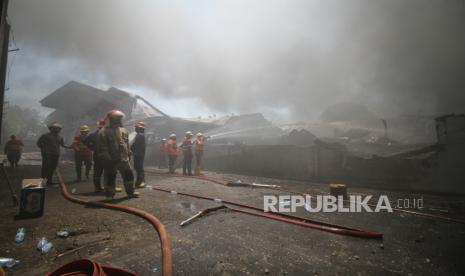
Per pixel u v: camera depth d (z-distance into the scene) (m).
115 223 3.57
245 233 3.29
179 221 3.74
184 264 2.38
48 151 6.97
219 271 2.27
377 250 2.84
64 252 2.58
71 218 3.77
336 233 3.35
